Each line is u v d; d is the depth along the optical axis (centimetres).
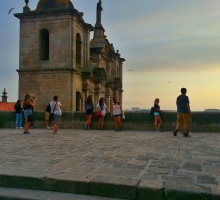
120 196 425
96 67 3584
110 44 4494
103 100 1684
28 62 3022
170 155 709
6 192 451
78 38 3234
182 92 1282
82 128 1742
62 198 424
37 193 446
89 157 667
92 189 439
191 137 1224
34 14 2977
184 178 472
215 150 809
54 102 1378
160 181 444
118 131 1565
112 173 501
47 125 1752
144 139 1118
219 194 389
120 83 4644
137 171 520
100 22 3962
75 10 2892
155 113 1571
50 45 2967
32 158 652
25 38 3039
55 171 511
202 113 1546
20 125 1773
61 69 2884
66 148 829
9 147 848
